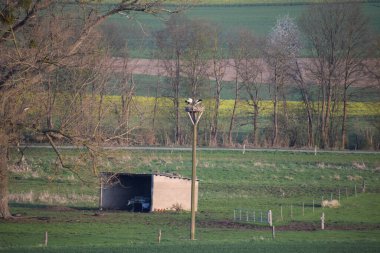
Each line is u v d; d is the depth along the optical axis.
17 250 164.38
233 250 165.75
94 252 161.62
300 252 163.88
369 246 173.25
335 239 191.75
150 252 161.75
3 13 187.25
